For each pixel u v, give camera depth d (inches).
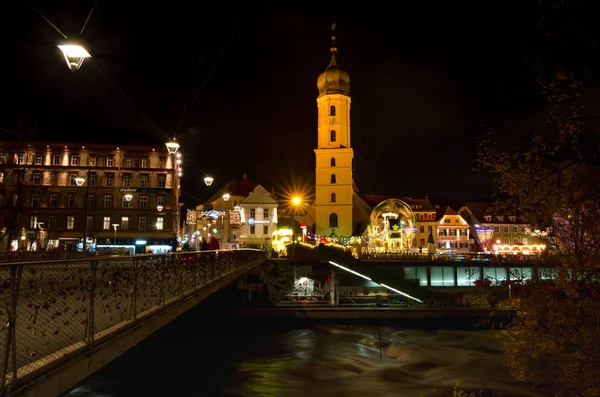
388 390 878.4
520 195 466.6
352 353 1155.3
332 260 1605.6
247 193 3639.3
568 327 493.4
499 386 897.5
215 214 2534.5
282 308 1547.7
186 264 657.0
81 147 2829.7
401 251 2684.5
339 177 3385.8
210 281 801.6
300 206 3895.2
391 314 1508.4
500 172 471.8
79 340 349.1
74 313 339.0
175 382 853.2
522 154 456.4
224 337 1302.9
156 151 2891.2
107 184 2817.4
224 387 849.5
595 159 406.3
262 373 957.8
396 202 2942.9
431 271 1996.8
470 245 4030.5
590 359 478.9
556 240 482.6
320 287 1801.2
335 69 3526.1
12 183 2694.4
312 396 828.0
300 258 2117.4
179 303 593.3
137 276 462.6
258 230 3270.2
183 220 3996.1
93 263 363.6
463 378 957.2
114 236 2748.5
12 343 267.1
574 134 401.1
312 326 1469.0
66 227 2738.7
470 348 1210.0
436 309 1513.3
